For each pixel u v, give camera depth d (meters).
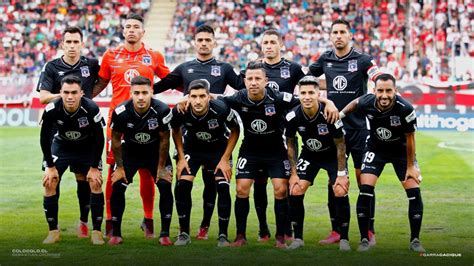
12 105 23.75
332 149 8.16
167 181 8.23
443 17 29.70
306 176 8.15
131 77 9.05
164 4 32.81
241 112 8.16
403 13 31.16
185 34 30.86
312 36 30.16
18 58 29.84
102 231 9.18
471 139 19.55
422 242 8.34
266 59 9.05
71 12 32.25
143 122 8.11
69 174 14.11
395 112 7.80
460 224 9.46
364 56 8.96
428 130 21.67
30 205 10.99
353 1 31.55
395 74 27.02
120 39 30.84
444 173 14.14
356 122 8.85
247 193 8.22
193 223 9.69
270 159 8.24
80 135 8.38
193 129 8.27
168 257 7.45
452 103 21.70
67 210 10.57
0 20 31.80
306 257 7.47
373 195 8.30
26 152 17.52
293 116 7.97
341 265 7.10
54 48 30.59
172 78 9.12
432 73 25.72
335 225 8.42
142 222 9.18
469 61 25.39
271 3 32.09
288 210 8.56
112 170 8.84
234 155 16.28
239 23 31.30
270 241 8.46
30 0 32.56
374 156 8.12
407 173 7.96
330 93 9.08
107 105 21.80
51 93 8.93
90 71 9.09
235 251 7.77
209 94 8.18
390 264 7.16
